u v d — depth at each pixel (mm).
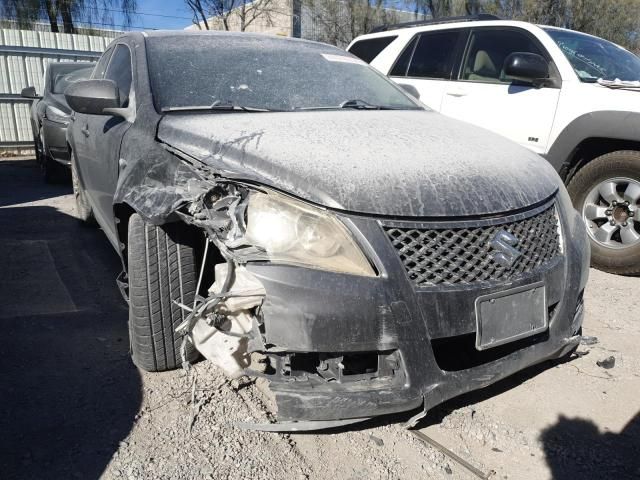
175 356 2775
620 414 2662
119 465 2244
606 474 2273
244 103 3285
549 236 2592
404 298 2127
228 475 2209
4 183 8320
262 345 2160
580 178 4762
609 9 17422
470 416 2621
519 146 3139
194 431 2453
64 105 7762
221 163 2516
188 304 2713
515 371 2426
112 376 2869
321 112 3240
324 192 2199
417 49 6391
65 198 7184
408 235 2197
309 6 19734
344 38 19844
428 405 2195
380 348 2115
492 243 2316
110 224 3604
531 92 5156
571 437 2496
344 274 2092
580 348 3234
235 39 3885
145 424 2494
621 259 4512
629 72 5402
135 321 2707
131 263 2660
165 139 2867
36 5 17547
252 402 2652
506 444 2447
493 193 2426
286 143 2553
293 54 3893
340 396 2131
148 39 3725
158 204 2459
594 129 4648
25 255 4793
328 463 2297
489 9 18766
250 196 2297
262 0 21312
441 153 2621
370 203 2193
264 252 2152
